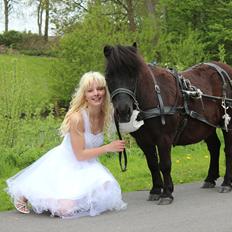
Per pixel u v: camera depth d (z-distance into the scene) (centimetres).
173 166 1015
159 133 662
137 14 3269
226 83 780
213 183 802
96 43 2395
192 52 2223
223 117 770
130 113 606
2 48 4478
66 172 622
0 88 1099
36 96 2434
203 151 1205
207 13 2775
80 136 625
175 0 2748
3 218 609
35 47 4528
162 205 668
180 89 692
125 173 947
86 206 610
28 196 619
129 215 613
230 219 588
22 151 1058
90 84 620
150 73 662
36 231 550
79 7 3105
